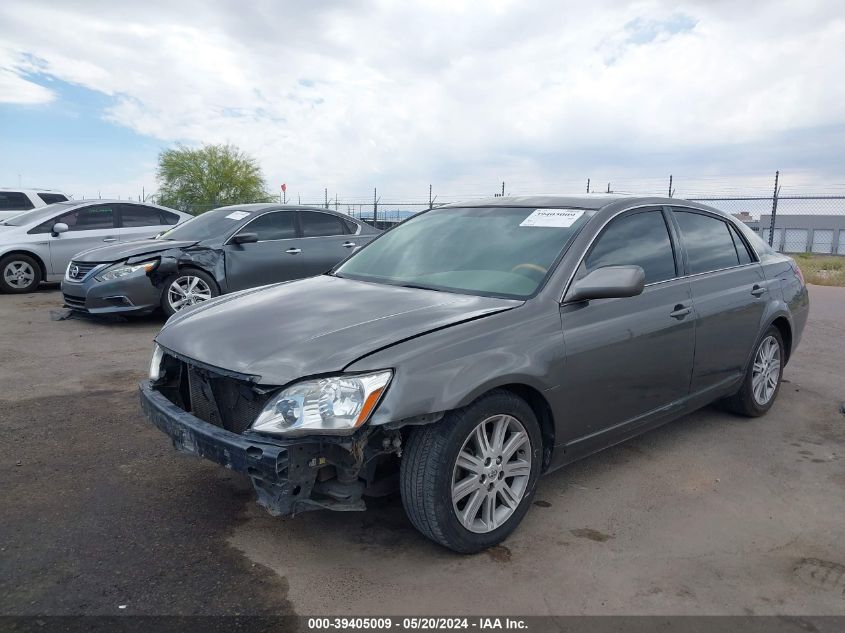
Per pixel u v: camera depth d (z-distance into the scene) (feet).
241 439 9.07
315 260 30.04
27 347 23.06
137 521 10.92
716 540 10.78
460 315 10.38
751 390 16.16
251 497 11.86
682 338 13.30
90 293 26.25
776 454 14.46
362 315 10.61
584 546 10.50
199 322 11.30
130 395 17.58
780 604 9.11
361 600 8.98
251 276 28.37
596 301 11.75
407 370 9.16
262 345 9.86
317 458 8.93
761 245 17.28
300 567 9.73
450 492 9.61
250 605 8.80
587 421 11.60
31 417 15.72
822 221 94.89
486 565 9.89
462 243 13.32
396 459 10.32
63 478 12.46
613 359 11.76
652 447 14.76
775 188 54.29
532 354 10.41
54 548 10.03
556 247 12.12
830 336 26.91
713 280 14.60
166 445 14.14
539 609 8.87
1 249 36.09
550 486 12.69
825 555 10.39
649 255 13.34
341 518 11.19
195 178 113.09
